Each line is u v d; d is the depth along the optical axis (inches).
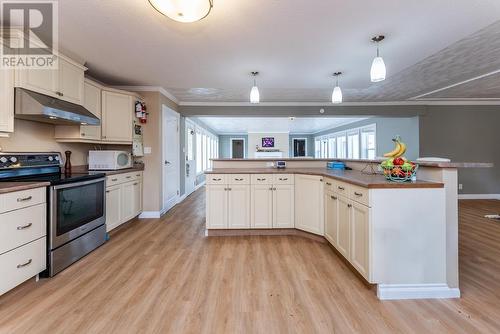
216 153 476.4
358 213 82.2
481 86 176.2
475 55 120.0
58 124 119.2
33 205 79.9
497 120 227.1
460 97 212.8
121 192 137.2
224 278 85.6
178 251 109.5
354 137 339.0
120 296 74.7
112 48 104.7
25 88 87.8
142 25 86.1
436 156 225.6
